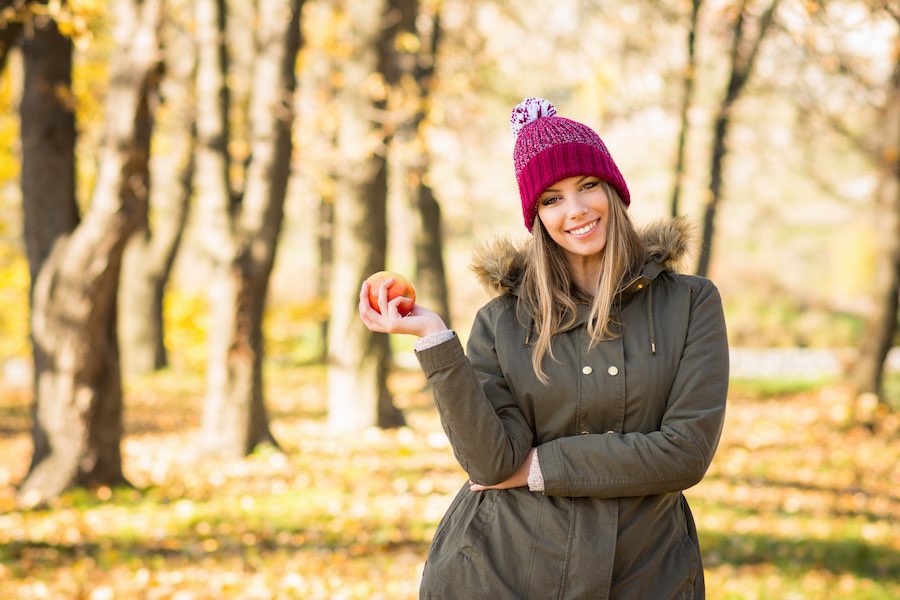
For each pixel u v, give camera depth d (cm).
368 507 729
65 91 745
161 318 1966
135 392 1588
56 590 510
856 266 3247
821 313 2936
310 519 691
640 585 210
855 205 1591
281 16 973
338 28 1183
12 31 630
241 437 948
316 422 1232
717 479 891
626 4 1419
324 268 2216
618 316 216
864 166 1593
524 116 229
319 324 2556
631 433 208
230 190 971
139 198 728
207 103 966
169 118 1522
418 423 1198
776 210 2619
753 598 518
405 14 1108
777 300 3025
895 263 1302
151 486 794
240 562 574
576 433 215
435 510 725
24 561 564
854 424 1244
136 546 610
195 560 580
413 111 1081
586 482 206
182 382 1772
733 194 2177
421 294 1559
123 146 709
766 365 2186
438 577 219
